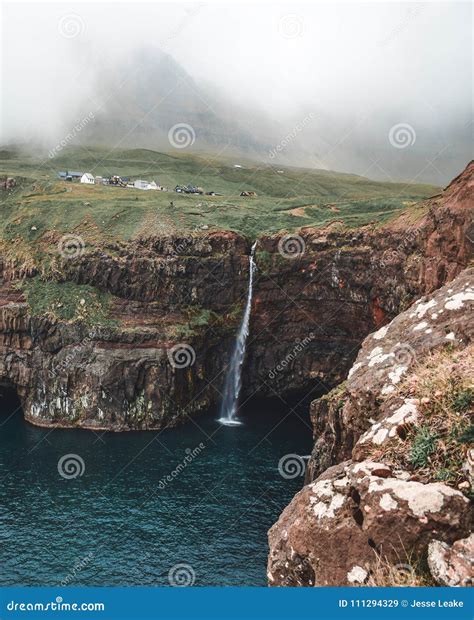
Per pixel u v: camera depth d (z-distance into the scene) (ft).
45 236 294.46
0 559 131.03
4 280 285.23
